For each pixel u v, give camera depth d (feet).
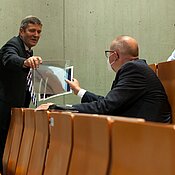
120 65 9.25
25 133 9.13
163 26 16.28
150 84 8.29
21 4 15.75
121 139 4.24
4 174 10.98
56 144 6.45
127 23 16.22
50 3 16.01
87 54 16.14
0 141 11.59
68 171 5.66
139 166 3.91
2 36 15.53
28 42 11.74
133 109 8.21
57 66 9.88
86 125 5.16
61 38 16.07
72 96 15.79
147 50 16.22
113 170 4.42
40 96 9.93
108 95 8.19
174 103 8.38
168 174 3.47
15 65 10.34
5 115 11.44
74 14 16.16
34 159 7.68
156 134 3.63
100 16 16.19
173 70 8.48
